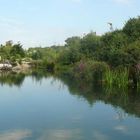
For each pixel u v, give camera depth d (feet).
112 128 63.10
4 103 96.22
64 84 154.92
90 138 56.44
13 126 66.18
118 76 132.98
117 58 144.97
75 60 264.72
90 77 159.12
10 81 176.76
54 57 335.06
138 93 111.04
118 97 102.63
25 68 318.24
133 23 182.60
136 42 149.59
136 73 124.57
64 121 70.23
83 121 69.72
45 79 189.06
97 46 221.05
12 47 351.87
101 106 87.15
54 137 57.41
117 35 176.35
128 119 70.38
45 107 88.53
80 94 113.91
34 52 400.06
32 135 59.16
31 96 112.16
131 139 55.62
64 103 94.73
